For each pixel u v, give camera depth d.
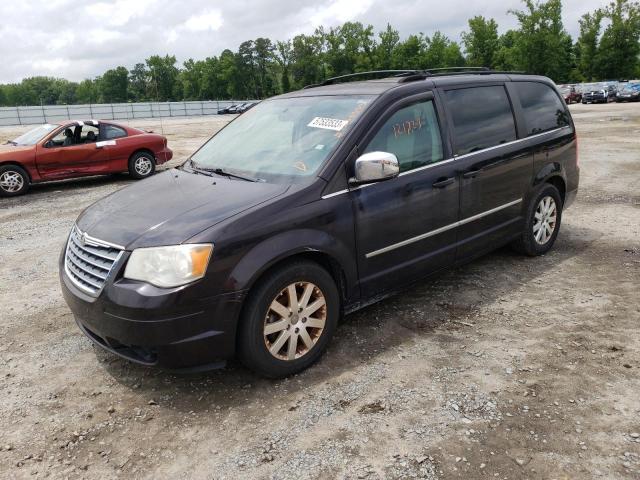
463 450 2.69
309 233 3.31
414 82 4.14
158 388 3.37
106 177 12.69
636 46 62.62
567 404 3.02
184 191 3.61
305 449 2.75
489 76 4.82
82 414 3.13
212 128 33.72
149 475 2.64
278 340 3.29
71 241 3.59
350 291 3.65
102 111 60.97
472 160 4.35
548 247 5.51
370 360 3.57
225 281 3.00
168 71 130.50
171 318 2.91
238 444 2.82
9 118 55.25
